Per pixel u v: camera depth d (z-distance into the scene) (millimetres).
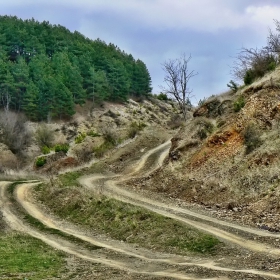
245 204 21859
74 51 123312
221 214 21453
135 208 23969
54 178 39719
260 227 18438
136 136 58562
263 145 25609
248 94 33625
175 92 64125
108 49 134875
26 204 31969
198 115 38625
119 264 16453
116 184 33812
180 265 15211
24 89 100875
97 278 14320
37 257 18188
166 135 56656
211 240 17344
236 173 25062
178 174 30641
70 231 24125
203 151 30859
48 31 129750
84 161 52219
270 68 34969
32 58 109438
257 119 28422
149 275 14133
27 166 61281
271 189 21625
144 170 39250
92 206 27062
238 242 16719
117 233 22078
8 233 24344
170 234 19422
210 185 25750
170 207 24234
